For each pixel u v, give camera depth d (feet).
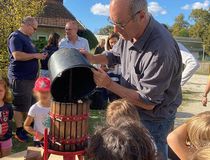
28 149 9.25
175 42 8.57
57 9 69.67
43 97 12.26
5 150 13.00
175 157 10.25
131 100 8.13
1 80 13.17
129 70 8.80
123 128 5.07
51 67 6.80
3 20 30.09
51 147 6.98
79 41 20.77
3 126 12.87
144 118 8.76
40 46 45.47
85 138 7.02
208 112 7.82
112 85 7.85
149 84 8.11
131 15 7.89
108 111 7.97
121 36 8.73
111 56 9.56
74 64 6.52
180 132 7.99
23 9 31.35
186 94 42.34
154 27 8.21
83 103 6.91
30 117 12.33
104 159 4.75
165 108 8.80
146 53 8.21
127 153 4.69
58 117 6.82
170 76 8.19
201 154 4.47
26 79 17.33
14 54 17.08
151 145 5.01
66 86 7.04
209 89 18.12
